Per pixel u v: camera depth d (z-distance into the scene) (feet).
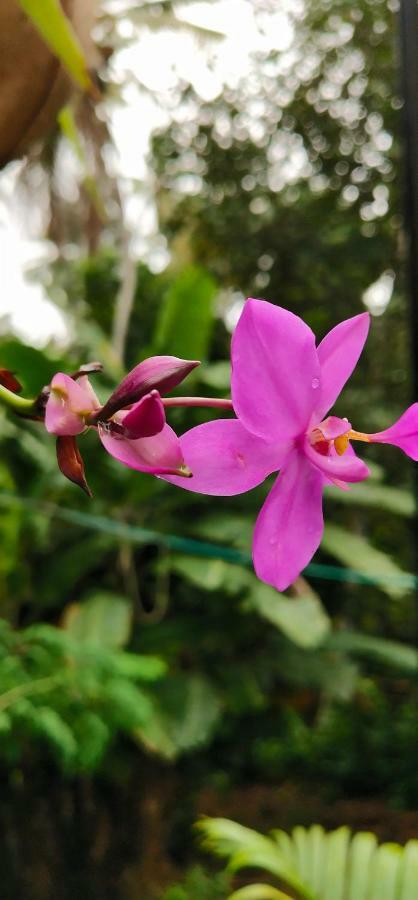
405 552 8.48
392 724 9.29
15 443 4.98
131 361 6.89
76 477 0.61
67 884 5.19
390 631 8.45
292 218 9.33
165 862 6.52
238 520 5.37
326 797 8.67
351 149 9.41
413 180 2.28
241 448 0.64
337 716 9.29
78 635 4.79
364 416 8.16
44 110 0.88
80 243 7.30
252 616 5.73
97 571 5.87
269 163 9.50
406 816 8.43
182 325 5.21
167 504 5.45
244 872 7.24
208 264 9.64
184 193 9.46
